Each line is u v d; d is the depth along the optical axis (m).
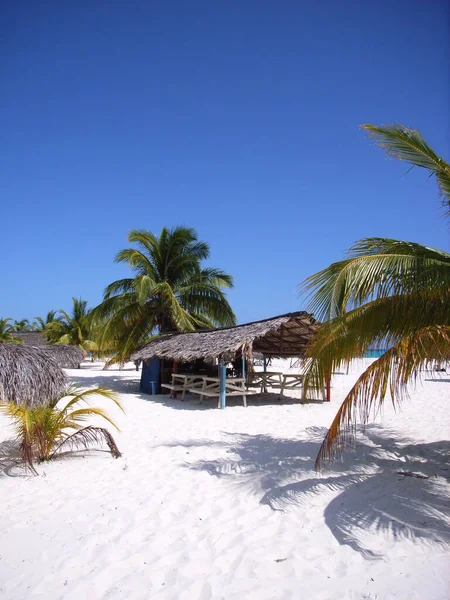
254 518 4.93
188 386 15.24
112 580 3.78
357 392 4.80
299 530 4.58
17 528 4.80
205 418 11.48
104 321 20.44
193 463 7.13
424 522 4.53
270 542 4.36
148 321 20.56
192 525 4.82
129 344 19.78
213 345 13.55
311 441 8.52
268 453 7.62
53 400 7.18
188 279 21.03
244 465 6.91
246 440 8.71
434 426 10.12
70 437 7.78
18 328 62.00
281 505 5.21
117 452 7.58
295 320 13.94
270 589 3.57
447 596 3.36
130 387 20.06
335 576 3.72
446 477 5.96
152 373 17.50
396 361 4.50
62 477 6.51
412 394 16.92
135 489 5.98
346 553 4.07
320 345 5.66
